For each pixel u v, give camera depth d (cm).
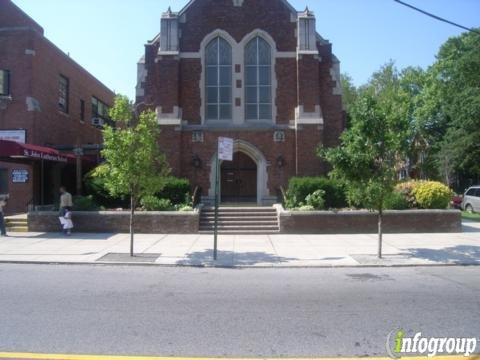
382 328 598
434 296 782
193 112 2177
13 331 584
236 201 2200
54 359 488
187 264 1129
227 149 1209
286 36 2208
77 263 1145
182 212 1730
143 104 2202
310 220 1727
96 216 1728
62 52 2436
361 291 827
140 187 1247
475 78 3569
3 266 1109
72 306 713
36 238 1563
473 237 1616
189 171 2156
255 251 1323
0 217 1609
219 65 2212
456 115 3581
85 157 2338
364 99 1226
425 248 1368
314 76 2152
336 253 1286
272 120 2189
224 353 508
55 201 2091
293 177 2025
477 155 3472
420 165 4672
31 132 2088
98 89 3053
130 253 1237
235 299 763
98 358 491
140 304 727
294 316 655
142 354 504
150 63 2230
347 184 1257
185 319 640
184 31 2203
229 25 2206
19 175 2059
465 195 2916
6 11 2306
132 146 1230
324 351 515
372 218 1738
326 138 2200
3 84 2094
